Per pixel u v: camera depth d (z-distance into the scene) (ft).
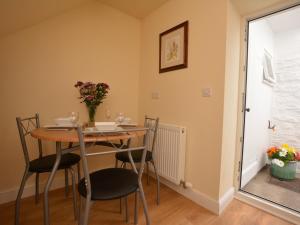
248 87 6.70
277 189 6.76
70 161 4.91
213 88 5.29
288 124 9.03
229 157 5.66
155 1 6.86
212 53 5.30
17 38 5.58
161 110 7.17
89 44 7.00
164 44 6.94
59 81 6.41
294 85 8.79
